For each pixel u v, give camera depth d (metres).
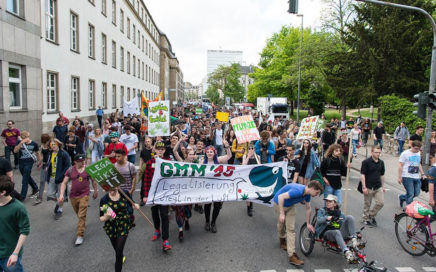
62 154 7.25
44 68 16.89
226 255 5.57
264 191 7.05
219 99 85.94
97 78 25.72
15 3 14.12
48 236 6.32
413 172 7.59
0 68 12.93
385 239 6.42
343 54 28.81
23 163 8.48
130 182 6.54
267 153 8.77
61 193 6.04
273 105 36.41
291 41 43.03
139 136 17.91
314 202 8.87
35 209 7.93
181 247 5.88
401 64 24.81
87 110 23.52
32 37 15.02
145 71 48.53
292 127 12.48
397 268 5.26
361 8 27.34
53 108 18.52
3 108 13.09
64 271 4.97
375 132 17.73
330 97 43.78
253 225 7.02
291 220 5.36
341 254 5.27
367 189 7.04
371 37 26.75
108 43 28.72
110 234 4.70
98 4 25.66
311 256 5.61
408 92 25.47
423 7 25.06
